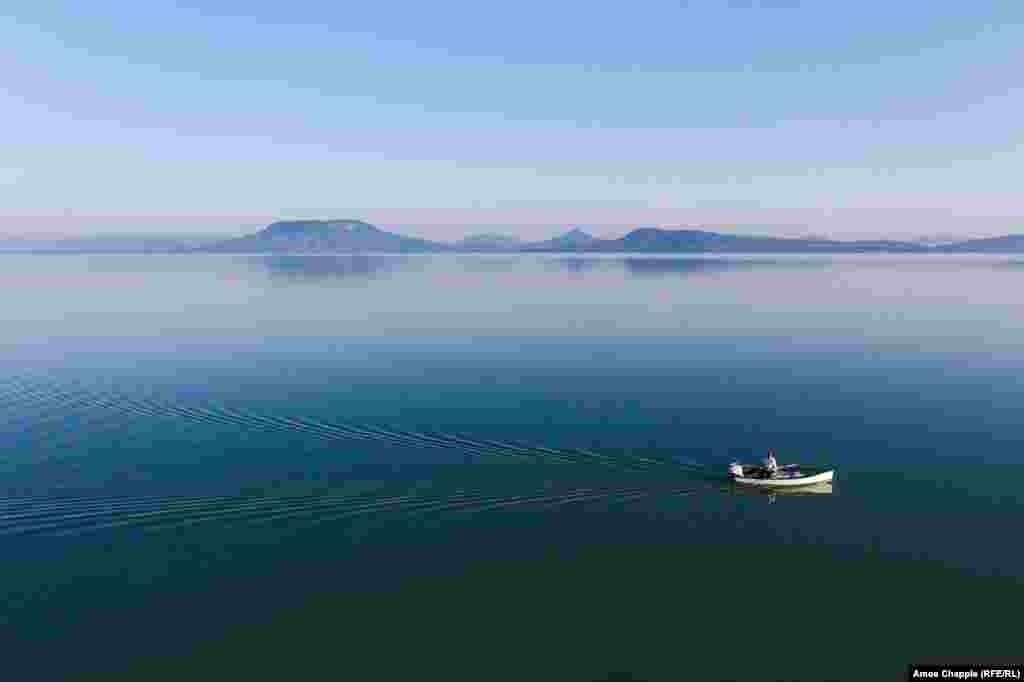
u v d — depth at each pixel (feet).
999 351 381.19
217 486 198.70
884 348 394.73
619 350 396.57
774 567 159.74
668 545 169.48
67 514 181.27
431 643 135.33
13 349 394.73
